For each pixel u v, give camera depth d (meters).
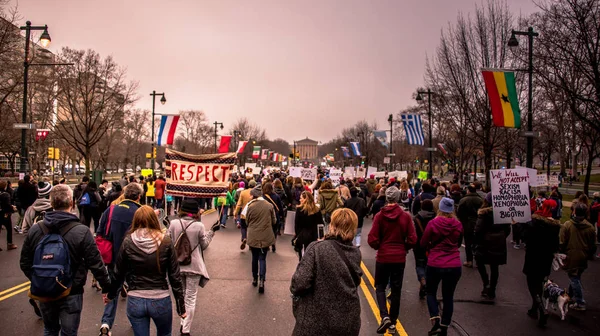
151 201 21.14
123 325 6.14
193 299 5.77
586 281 9.51
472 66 22.94
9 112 30.48
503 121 14.31
